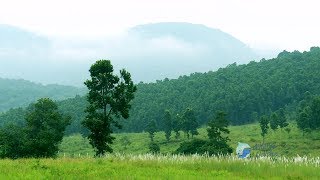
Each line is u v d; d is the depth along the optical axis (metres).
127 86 48.53
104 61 47.56
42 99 59.81
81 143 149.12
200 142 86.94
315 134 126.06
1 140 56.66
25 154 56.50
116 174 18.56
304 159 26.03
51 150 57.81
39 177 16.84
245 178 19.47
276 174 21.31
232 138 136.50
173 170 21.38
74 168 21.53
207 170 22.94
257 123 182.50
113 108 48.25
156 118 195.00
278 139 126.00
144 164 25.06
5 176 16.88
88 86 47.91
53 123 59.09
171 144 136.75
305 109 138.50
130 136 164.50
